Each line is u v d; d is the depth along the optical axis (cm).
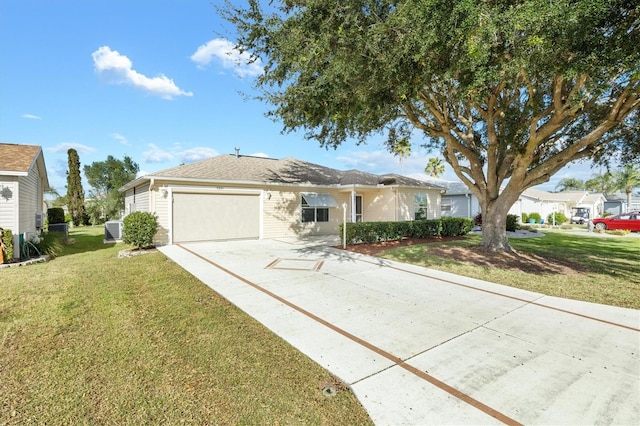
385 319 536
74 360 387
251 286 733
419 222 1688
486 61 600
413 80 747
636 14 510
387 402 311
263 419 286
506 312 580
